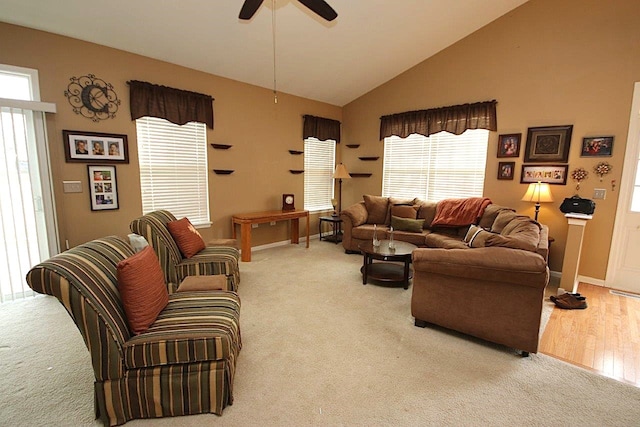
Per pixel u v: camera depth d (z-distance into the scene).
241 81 4.66
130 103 3.56
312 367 2.08
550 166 4.00
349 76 5.14
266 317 2.80
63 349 2.26
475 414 1.69
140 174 3.75
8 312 2.81
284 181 5.48
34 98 3.00
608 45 3.52
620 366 2.15
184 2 2.94
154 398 1.62
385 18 3.77
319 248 5.36
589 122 3.69
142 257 1.85
